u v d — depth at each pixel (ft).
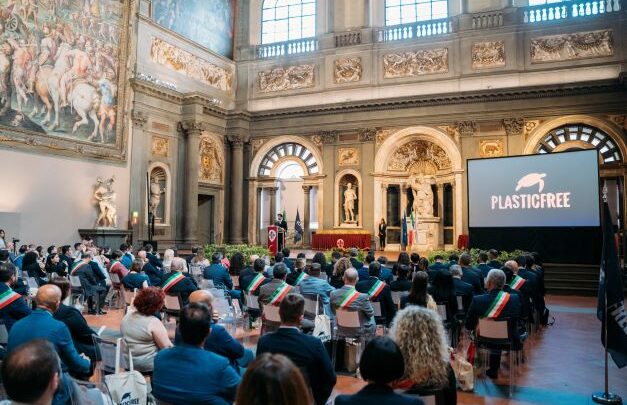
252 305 28.60
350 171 78.48
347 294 21.88
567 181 52.70
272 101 84.38
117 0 66.23
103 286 36.99
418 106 75.10
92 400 10.86
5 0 53.06
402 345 10.95
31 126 55.57
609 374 23.11
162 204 73.36
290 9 86.99
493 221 56.39
